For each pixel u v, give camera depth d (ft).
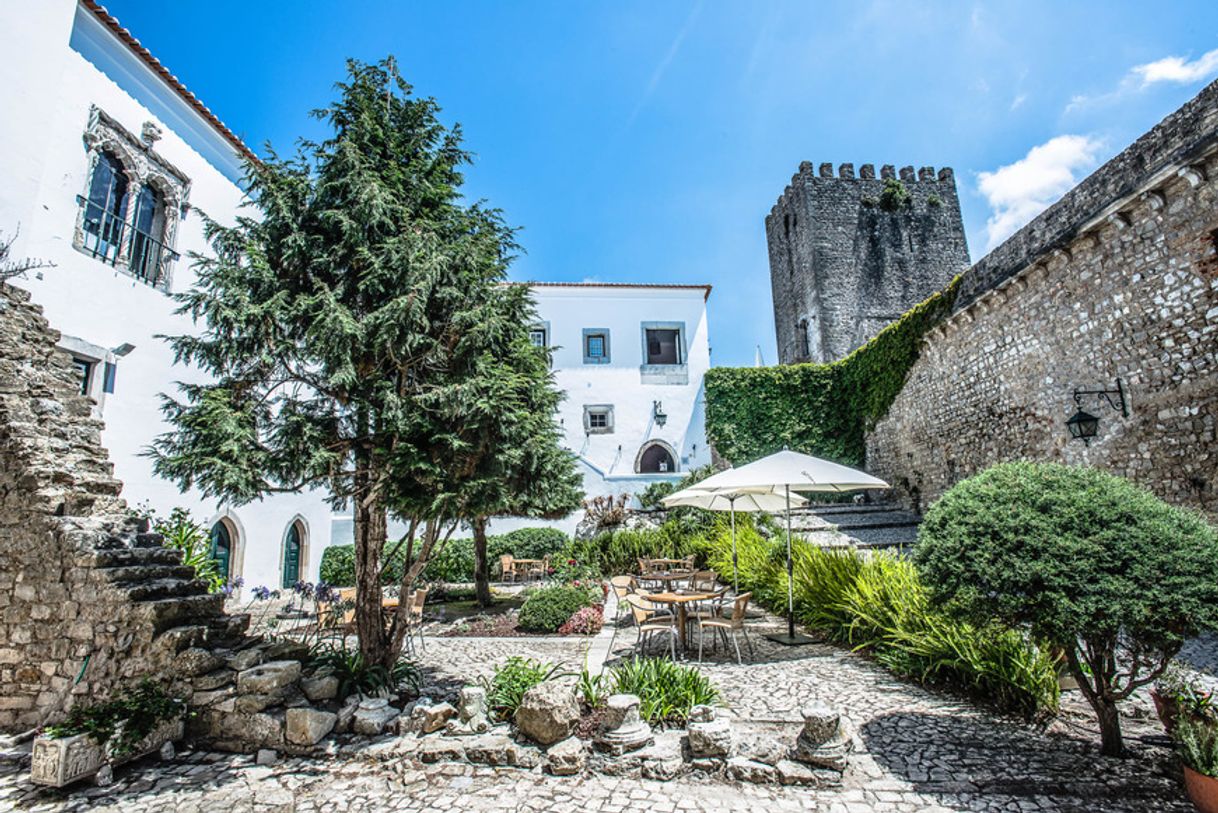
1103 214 33.01
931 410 53.57
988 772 13.52
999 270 43.24
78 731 14.05
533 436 19.69
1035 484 14.64
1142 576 12.13
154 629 16.62
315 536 47.96
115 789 13.79
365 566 19.84
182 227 34.04
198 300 16.62
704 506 36.19
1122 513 13.33
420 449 17.22
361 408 17.11
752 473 27.68
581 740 15.31
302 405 17.61
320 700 17.02
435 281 17.85
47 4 25.64
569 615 32.22
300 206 18.90
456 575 53.52
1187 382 29.25
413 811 12.68
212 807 12.96
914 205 93.66
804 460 28.50
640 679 17.63
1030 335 40.73
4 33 24.07
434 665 24.61
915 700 18.40
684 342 72.90
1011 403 42.86
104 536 18.24
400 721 16.44
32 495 18.03
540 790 13.47
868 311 89.20
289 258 17.85
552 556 52.42
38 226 25.23
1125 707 16.94
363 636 19.36
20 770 14.65
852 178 93.76
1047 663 16.69
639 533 52.44
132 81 30.48
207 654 16.56
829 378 70.28
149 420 30.96
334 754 15.24
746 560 38.27
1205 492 28.30
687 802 12.75
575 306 72.18
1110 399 33.81
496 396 17.71
